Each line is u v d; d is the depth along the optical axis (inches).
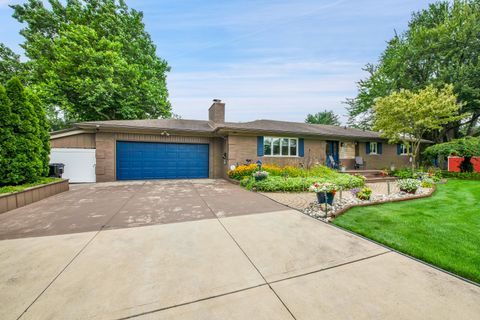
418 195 241.9
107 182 361.7
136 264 90.5
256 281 79.4
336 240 119.3
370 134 566.3
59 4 622.5
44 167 274.1
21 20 606.9
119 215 165.0
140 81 647.8
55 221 149.2
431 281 79.7
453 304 66.8
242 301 68.4
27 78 571.2
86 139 363.9
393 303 67.2
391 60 642.8
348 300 68.8
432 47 550.9
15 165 214.1
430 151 458.3
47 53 581.6
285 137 436.5
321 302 67.8
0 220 151.1
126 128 358.9
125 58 624.1
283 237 122.9
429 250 106.0
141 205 197.6
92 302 66.7
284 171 356.8
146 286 75.2
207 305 66.4
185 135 417.7
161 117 780.6
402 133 485.4
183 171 422.0
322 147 472.4
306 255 100.7
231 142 391.5
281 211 179.3
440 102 403.2
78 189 289.4
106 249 104.8
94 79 552.1
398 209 187.5
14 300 67.2
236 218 159.3
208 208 187.9
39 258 95.0
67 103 561.3
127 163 384.8
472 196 245.4
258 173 304.3
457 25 535.2
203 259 95.7
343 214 171.5
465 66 517.7
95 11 642.2
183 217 161.0
